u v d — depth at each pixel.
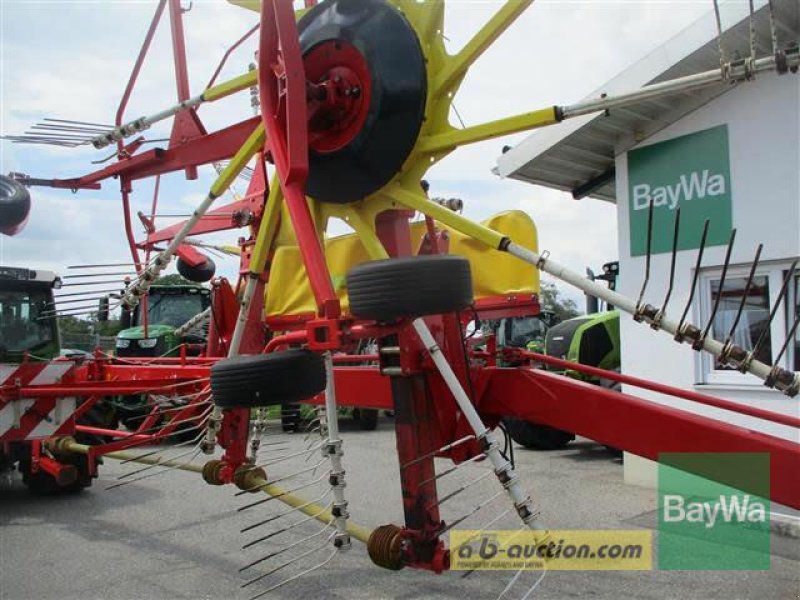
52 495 6.88
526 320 14.88
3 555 5.07
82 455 6.77
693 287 2.92
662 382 6.31
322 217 3.88
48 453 6.54
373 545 3.61
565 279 3.14
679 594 4.04
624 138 6.55
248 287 4.10
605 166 7.38
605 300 3.07
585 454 8.88
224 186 4.04
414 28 3.48
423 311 2.61
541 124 3.11
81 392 5.63
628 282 6.54
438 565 3.49
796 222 5.52
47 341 8.20
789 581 4.23
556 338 9.33
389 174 3.50
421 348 3.69
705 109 6.00
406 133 3.42
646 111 6.18
